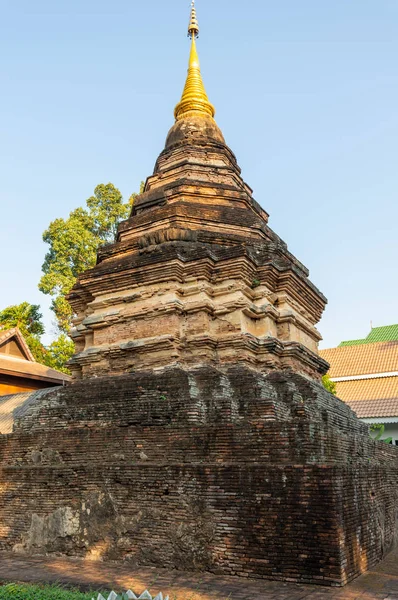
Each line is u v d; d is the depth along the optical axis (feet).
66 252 137.69
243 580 35.94
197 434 45.29
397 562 42.75
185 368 56.18
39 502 46.85
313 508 35.91
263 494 37.81
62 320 136.36
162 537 40.42
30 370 112.57
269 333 59.47
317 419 51.83
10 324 152.56
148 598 23.03
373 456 58.03
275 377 56.24
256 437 42.70
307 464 37.04
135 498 42.50
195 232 64.34
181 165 78.13
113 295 63.26
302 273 67.00
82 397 55.06
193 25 93.25
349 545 36.50
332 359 138.51
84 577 37.04
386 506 48.75
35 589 28.96
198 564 38.45
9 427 78.95
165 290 59.36
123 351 59.26
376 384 124.98
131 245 67.92
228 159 81.97
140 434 47.91
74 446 50.24
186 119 84.74
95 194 147.13
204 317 57.77
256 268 61.21
